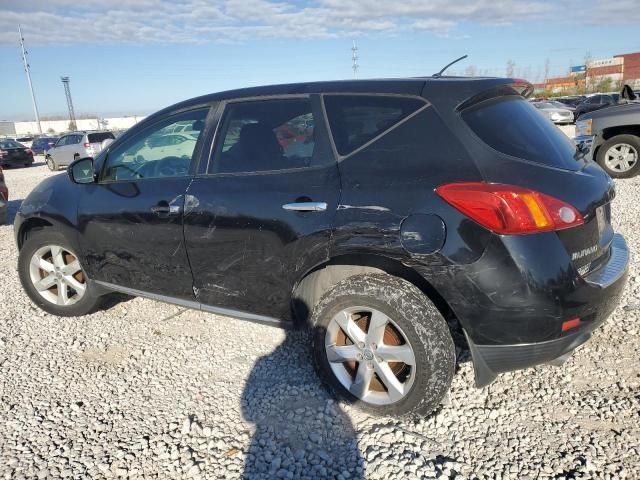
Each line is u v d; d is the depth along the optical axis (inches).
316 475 96.9
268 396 122.6
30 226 171.0
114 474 99.6
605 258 113.3
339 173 110.3
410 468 96.3
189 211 129.3
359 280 108.3
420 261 99.5
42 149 1148.5
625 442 101.4
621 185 343.6
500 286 94.6
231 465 100.3
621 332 143.3
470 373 127.2
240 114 130.4
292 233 113.1
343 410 115.5
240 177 124.1
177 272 136.5
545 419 109.9
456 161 100.5
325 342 114.2
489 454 100.3
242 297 127.3
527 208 93.4
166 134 141.0
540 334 95.7
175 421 114.8
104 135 801.6
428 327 101.0
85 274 160.1
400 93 111.0
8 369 140.5
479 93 106.0
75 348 150.9
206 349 147.7
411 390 104.3
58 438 110.7
